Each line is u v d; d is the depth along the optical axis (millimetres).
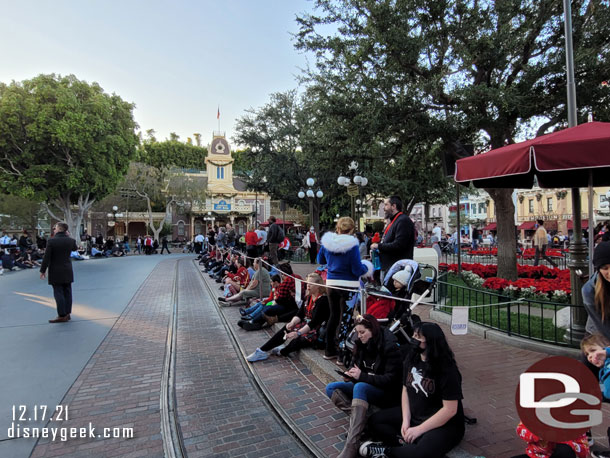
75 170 23266
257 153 24234
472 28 8531
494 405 3398
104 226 47531
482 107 8539
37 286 11250
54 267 6867
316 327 5074
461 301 7184
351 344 3941
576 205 4781
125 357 5215
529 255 14711
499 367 4293
